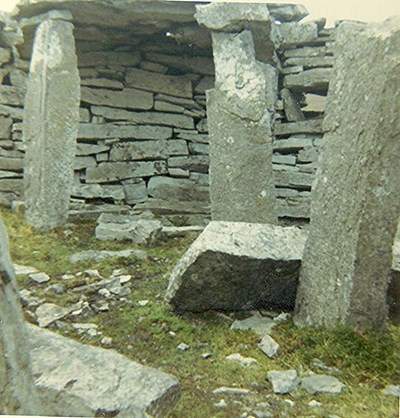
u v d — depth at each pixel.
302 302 2.89
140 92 6.38
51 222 4.49
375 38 2.57
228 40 4.43
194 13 4.90
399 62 2.42
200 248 2.80
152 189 6.29
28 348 1.37
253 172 4.16
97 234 4.40
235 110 4.22
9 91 5.73
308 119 6.25
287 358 2.55
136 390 1.89
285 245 2.98
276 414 2.05
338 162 2.75
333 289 2.68
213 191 4.25
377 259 2.57
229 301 2.98
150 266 3.71
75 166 6.12
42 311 2.89
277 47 5.45
